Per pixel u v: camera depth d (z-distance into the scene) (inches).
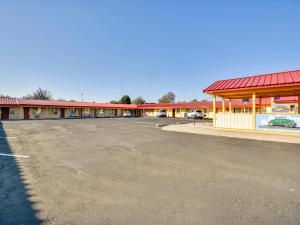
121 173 207.8
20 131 592.4
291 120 506.6
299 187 171.3
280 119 526.6
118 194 156.6
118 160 260.5
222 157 277.7
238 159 266.8
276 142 404.2
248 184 177.8
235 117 621.3
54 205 138.9
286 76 557.3
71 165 236.5
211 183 180.1
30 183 179.5
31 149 330.0
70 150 322.7
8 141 410.0
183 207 135.9
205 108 1590.8
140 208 134.6
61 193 158.4
